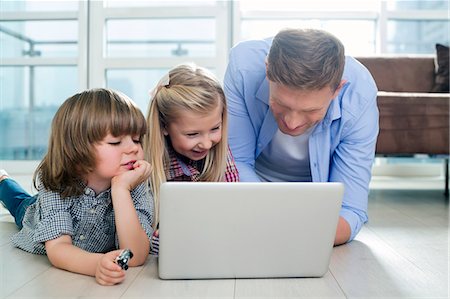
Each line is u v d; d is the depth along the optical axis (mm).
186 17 3980
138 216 1219
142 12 3992
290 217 1001
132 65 4027
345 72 1464
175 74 1265
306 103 1142
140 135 1176
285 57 1122
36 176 1226
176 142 1265
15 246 1340
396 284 1011
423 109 2564
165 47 4027
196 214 982
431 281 1035
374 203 2477
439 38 4008
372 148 1483
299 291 953
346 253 1296
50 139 1159
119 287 968
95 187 1195
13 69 4090
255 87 1473
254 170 1620
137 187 1236
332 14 3986
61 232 1107
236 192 979
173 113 1213
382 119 2576
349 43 4035
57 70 4082
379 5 3932
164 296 913
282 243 1016
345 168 1465
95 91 1148
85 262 1040
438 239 1503
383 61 3299
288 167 1670
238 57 1527
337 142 1473
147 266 1130
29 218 1304
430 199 2662
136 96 4078
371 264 1178
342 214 1402
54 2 4047
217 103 1219
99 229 1213
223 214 988
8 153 4105
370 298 920
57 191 1138
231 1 3953
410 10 3951
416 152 2592
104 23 4027
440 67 3230
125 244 1100
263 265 1024
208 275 1020
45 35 4066
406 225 1771
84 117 1099
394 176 4074
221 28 3957
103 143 1100
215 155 1331
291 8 4004
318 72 1101
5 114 4105
